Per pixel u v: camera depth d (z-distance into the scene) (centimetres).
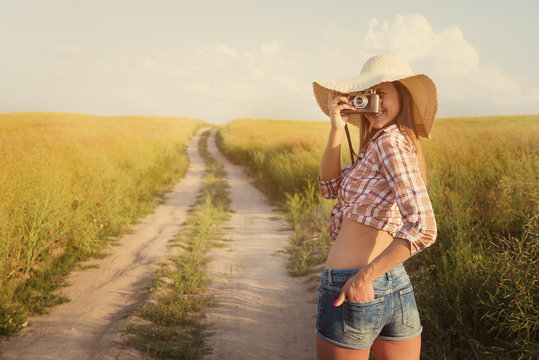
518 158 638
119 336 371
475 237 414
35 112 7962
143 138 2520
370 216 142
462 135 1115
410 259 457
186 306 457
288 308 469
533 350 253
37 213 561
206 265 625
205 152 3250
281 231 844
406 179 131
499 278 299
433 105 152
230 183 1609
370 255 143
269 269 609
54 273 555
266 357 358
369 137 167
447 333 300
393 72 154
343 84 155
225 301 489
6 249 478
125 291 507
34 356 345
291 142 1964
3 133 1433
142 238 782
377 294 140
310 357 358
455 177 664
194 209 1062
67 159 958
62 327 405
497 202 467
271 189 1355
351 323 139
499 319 299
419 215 125
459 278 333
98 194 806
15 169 632
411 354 150
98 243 700
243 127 4838
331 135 173
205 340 385
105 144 1642
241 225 911
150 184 1356
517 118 4547
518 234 414
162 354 344
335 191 184
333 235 166
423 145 1010
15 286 477
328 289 145
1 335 385
